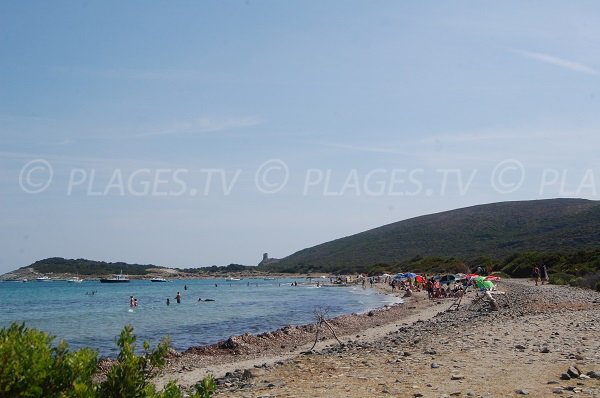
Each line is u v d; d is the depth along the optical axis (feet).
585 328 58.23
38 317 152.76
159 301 231.91
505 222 572.51
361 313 140.36
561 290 142.31
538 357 41.32
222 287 413.80
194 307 184.65
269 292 303.68
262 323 125.29
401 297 216.13
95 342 94.12
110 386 17.06
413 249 581.12
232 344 78.38
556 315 75.72
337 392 33.14
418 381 34.88
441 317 107.34
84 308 192.95
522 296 123.24
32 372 15.10
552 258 258.57
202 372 57.82
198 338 98.84
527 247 422.41
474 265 364.58
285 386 36.58
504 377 34.55
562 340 49.98
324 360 48.06
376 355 48.93
